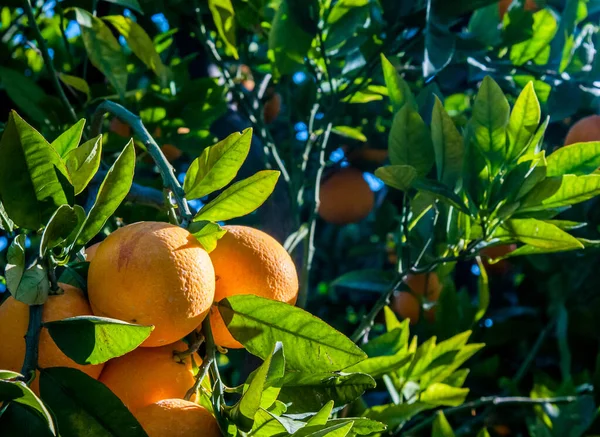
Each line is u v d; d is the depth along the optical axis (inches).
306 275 55.6
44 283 34.3
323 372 36.2
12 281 33.5
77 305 35.0
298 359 36.1
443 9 55.4
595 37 65.1
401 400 52.1
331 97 57.9
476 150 46.1
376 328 82.3
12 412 33.8
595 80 62.7
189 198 37.8
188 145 59.0
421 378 52.4
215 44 67.0
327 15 58.2
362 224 93.3
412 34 63.4
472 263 78.1
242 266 36.5
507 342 74.7
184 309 34.6
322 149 57.8
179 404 34.7
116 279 34.5
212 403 34.8
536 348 67.0
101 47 51.4
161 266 34.5
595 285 72.1
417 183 45.7
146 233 35.0
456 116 64.7
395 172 45.3
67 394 33.7
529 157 45.9
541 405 59.0
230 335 36.9
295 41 56.7
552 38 64.5
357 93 63.6
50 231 34.4
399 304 66.5
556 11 70.0
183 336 35.2
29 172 34.6
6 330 35.0
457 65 63.3
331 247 89.2
